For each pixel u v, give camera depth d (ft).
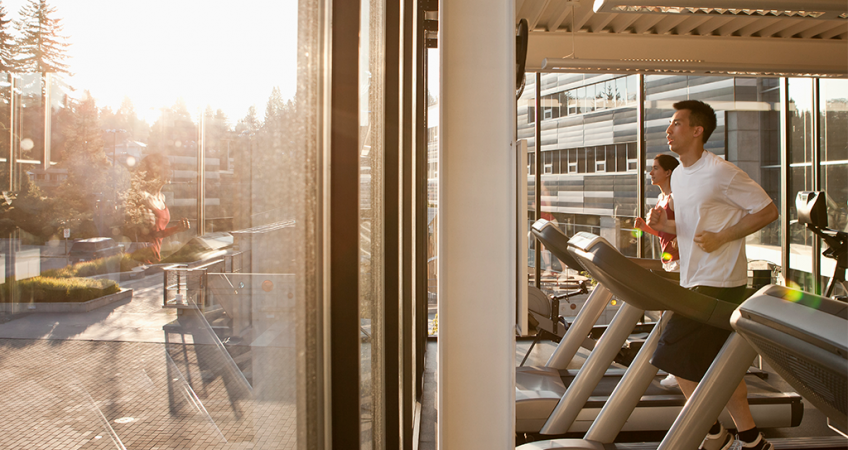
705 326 7.34
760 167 18.80
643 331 16.34
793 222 18.80
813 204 14.94
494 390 4.62
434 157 17.42
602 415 8.05
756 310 3.30
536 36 18.08
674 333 7.54
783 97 18.70
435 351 16.69
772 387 10.57
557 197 19.16
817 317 2.89
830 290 15.01
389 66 5.34
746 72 15.65
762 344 3.29
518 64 7.58
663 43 18.22
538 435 9.47
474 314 4.61
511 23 4.56
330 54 2.38
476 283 4.59
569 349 11.54
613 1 10.56
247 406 1.46
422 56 12.07
